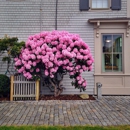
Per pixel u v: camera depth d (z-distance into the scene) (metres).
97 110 5.94
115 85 8.67
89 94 8.71
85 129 4.19
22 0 8.87
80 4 8.80
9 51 7.56
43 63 7.43
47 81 8.19
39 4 8.87
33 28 8.81
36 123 4.68
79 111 5.82
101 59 8.77
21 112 5.68
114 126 4.44
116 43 8.81
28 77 7.32
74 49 7.34
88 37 8.77
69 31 8.80
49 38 7.47
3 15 8.82
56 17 8.82
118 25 8.70
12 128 4.23
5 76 7.84
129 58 8.69
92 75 8.74
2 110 5.91
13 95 7.46
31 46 7.43
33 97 7.52
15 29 8.81
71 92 8.72
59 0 8.87
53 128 4.24
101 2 8.90
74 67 7.52
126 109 6.07
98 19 8.43
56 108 6.17
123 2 8.84
